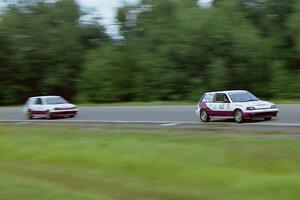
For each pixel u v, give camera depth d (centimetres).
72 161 1602
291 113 3228
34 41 7381
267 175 1258
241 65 5900
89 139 2180
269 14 6322
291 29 5747
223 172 1311
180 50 6084
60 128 2941
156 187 1196
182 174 1316
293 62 5969
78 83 6994
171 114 3697
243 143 1833
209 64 6000
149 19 6781
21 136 2383
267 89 5866
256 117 2834
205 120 3103
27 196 1083
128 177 1325
